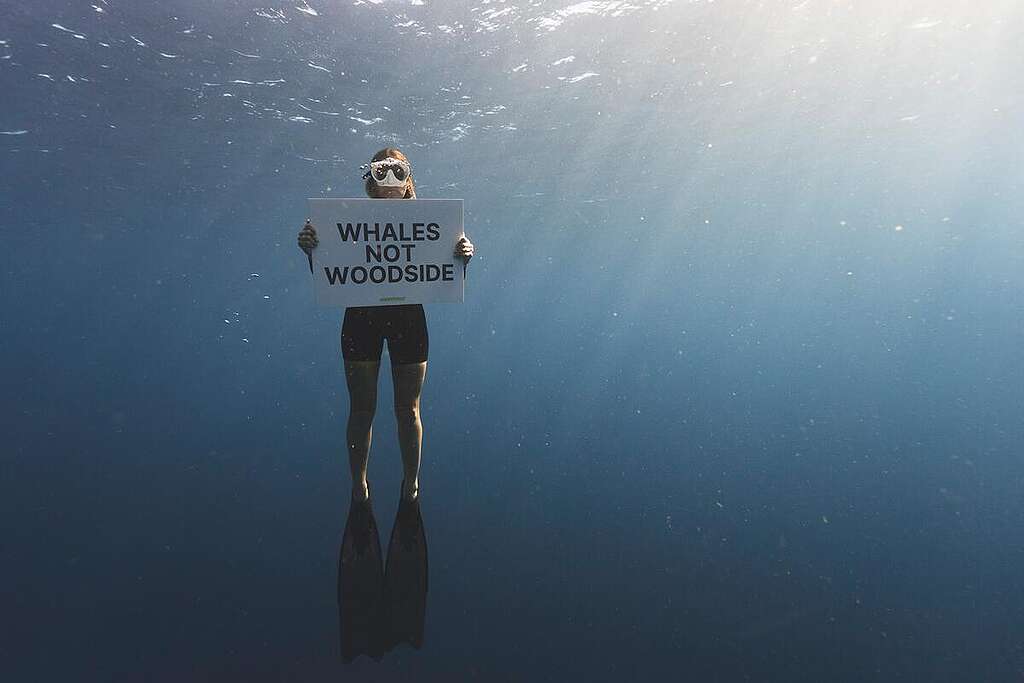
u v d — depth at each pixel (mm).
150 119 16312
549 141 19266
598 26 13281
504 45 13828
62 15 11891
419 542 4074
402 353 3859
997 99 18078
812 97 17188
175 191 23281
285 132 17391
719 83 15906
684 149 20844
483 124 17656
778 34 13820
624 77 15359
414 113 16703
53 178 21469
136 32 12539
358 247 3703
